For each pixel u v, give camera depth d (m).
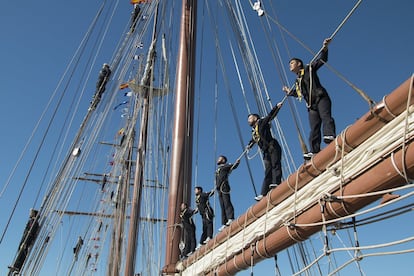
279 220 6.26
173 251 11.92
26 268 16.53
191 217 12.09
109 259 20.47
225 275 8.15
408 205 4.62
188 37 14.62
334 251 4.95
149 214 17.16
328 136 6.38
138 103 21.67
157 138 17.59
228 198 10.12
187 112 13.56
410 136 4.28
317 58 6.70
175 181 12.73
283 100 7.72
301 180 5.94
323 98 6.70
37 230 16.97
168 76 18.48
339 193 5.11
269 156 8.30
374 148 4.70
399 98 4.43
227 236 8.06
